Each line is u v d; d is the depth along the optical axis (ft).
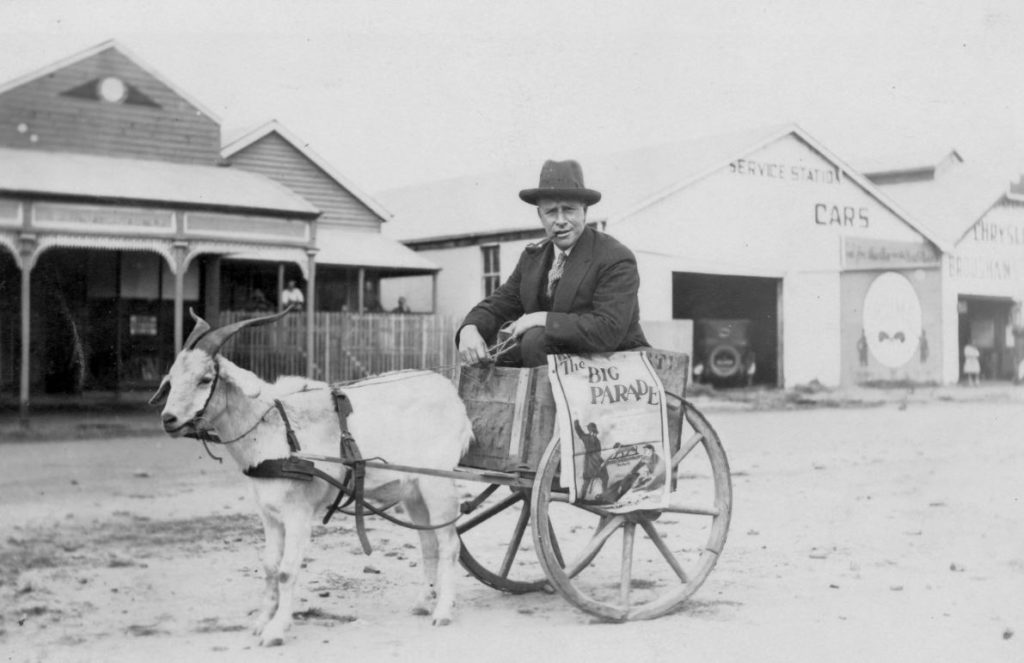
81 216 55.06
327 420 19.57
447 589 20.25
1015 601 22.07
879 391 92.32
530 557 27.20
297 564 18.81
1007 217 109.09
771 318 94.27
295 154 85.51
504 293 23.36
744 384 93.09
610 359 21.06
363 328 76.28
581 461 19.84
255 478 18.89
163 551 26.55
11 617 20.07
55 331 71.61
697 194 85.30
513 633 19.29
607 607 20.01
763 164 89.92
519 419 20.68
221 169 71.05
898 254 99.09
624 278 20.98
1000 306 111.04
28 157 60.54
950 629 19.62
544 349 20.90
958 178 112.16
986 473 43.47
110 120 66.49
